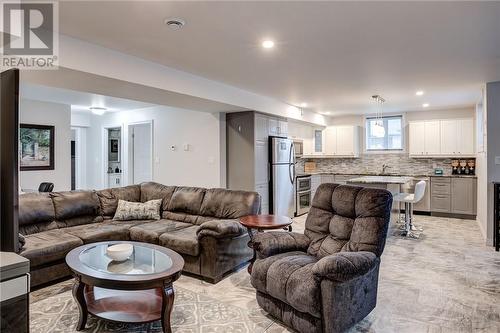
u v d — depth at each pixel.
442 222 6.41
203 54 3.53
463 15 2.58
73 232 3.68
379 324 2.48
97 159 8.13
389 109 7.57
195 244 3.36
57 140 6.49
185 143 6.46
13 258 1.44
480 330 2.39
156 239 3.67
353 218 2.70
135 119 7.31
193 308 2.76
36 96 5.75
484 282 3.32
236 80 4.69
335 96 5.92
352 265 2.10
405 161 7.96
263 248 2.70
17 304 1.39
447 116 7.46
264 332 2.38
